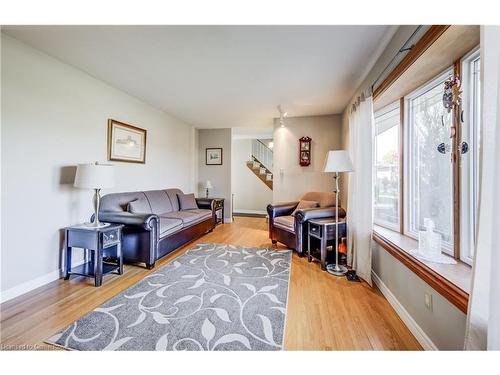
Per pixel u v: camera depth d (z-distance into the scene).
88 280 2.41
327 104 3.81
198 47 2.16
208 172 5.97
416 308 1.56
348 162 2.51
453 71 1.58
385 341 1.51
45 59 2.32
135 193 3.50
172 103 3.89
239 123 5.30
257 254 3.31
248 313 1.82
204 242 3.97
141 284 2.31
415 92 2.10
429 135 1.96
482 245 0.93
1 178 2.00
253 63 2.46
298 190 4.61
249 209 7.83
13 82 2.06
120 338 1.51
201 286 2.28
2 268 2.00
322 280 2.47
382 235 2.29
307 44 2.08
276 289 2.24
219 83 3.01
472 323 0.95
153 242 2.74
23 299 2.01
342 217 3.28
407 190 2.26
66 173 2.56
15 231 2.09
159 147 4.32
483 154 0.91
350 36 1.95
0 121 1.99
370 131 2.33
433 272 1.37
